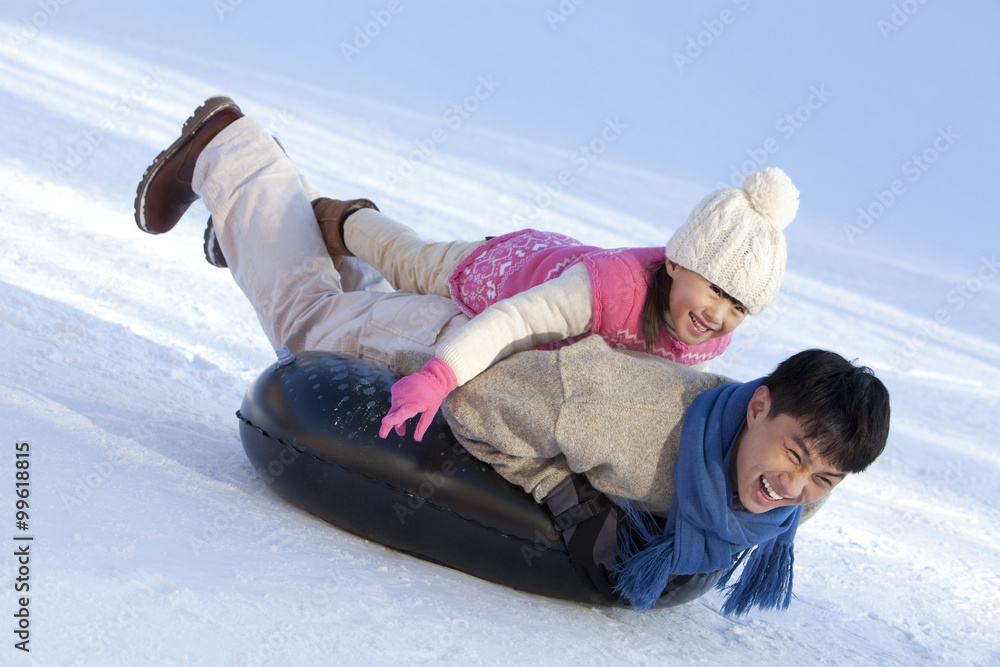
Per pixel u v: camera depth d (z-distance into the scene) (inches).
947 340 574.9
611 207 736.3
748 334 462.9
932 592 194.4
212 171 196.4
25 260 259.9
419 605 120.4
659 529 136.3
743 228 131.2
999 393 457.7
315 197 203.0
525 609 132.7
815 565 197.6
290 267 187.9
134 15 1097.4
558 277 145.4
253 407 150.4
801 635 153.9
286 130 713.6
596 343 136.1
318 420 142.7
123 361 204.1
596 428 129.5
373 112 908.0
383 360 167.9
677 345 145.9
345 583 120.6
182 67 847.1
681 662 126.5
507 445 135.2
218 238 197.6
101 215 335.9
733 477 128.9
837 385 118.0
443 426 143.1
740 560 139.3
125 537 116.2
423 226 507.5
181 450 158.6
